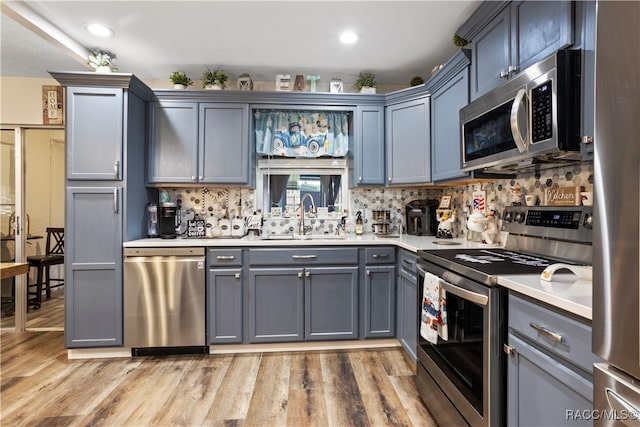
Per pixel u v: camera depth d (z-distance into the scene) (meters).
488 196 2.41
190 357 2.43
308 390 1.98
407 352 2.30
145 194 2.70
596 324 0.73
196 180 2.72
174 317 2.40
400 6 1.99
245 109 2.75
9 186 3.01
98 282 2.37
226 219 2.90
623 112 0.65
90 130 2.36
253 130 2.93
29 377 2.13
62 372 2.20
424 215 2.96
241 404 1.84
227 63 2.73
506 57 1.72
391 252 2.57
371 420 1.70
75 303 2.36
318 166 3.16
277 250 2.49
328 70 2.87
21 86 2.94
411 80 2.96
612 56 0.67
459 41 2.21
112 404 1.83
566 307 0.91
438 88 2.46
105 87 2.38
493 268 1.37
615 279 0.68
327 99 2.80
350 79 3.06
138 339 2.38
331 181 3.20
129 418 1.71
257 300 2.48
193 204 3.02
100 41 2.38
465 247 2.09
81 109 2.36
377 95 2.82
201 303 2.42
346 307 2.54
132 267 2.37
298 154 3.02
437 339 1.67
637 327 0.63
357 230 3.02
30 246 3.06
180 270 2.40
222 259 2.45
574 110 1.26
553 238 1.60
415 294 2.16
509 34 1.69
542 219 1.69
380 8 2.01
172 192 3.00
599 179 0.71
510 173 2.04
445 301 1.55
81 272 2.36
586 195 1.53
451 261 1.55
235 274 2.45
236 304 2.46
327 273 2.51
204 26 2.20
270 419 1.71
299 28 2.23
